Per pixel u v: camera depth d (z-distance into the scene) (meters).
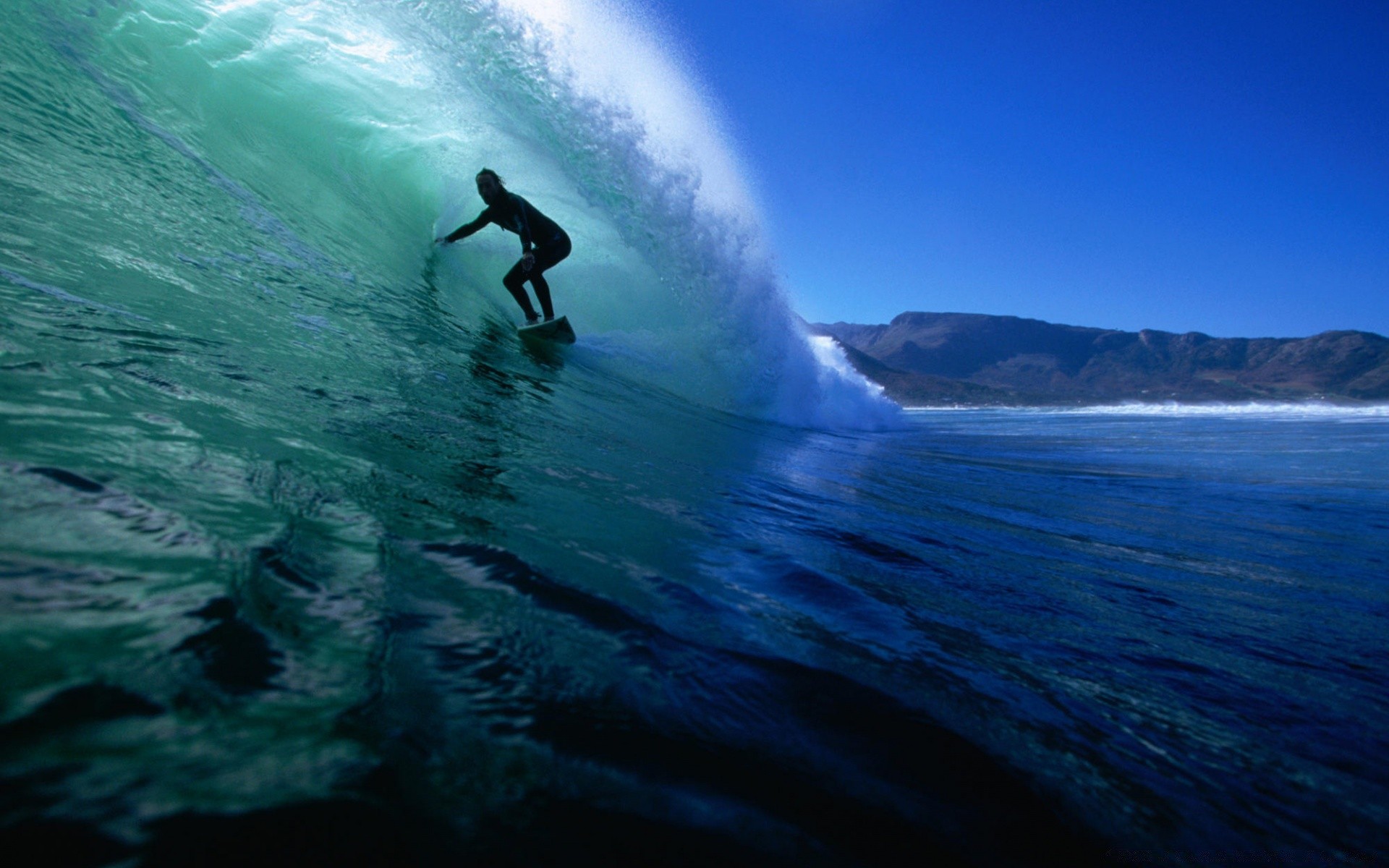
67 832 0.51
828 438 8.20
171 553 0.96
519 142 7.24
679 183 8.55
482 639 1.03
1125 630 1.97
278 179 4.57
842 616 1.65
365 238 4.89
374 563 1.17
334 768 0.66
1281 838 1.00
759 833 0.76
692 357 8.26
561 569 1.39
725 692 1.09
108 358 1.63
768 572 1.87
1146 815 0.99
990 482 5.70
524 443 2.58
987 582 2.31
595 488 2.26
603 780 0.78
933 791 0.94
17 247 2.05
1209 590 2.61
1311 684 1.71
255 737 0.67
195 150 3.94
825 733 1.04
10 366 1.39
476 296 5.68
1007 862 0.82
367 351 2.93
